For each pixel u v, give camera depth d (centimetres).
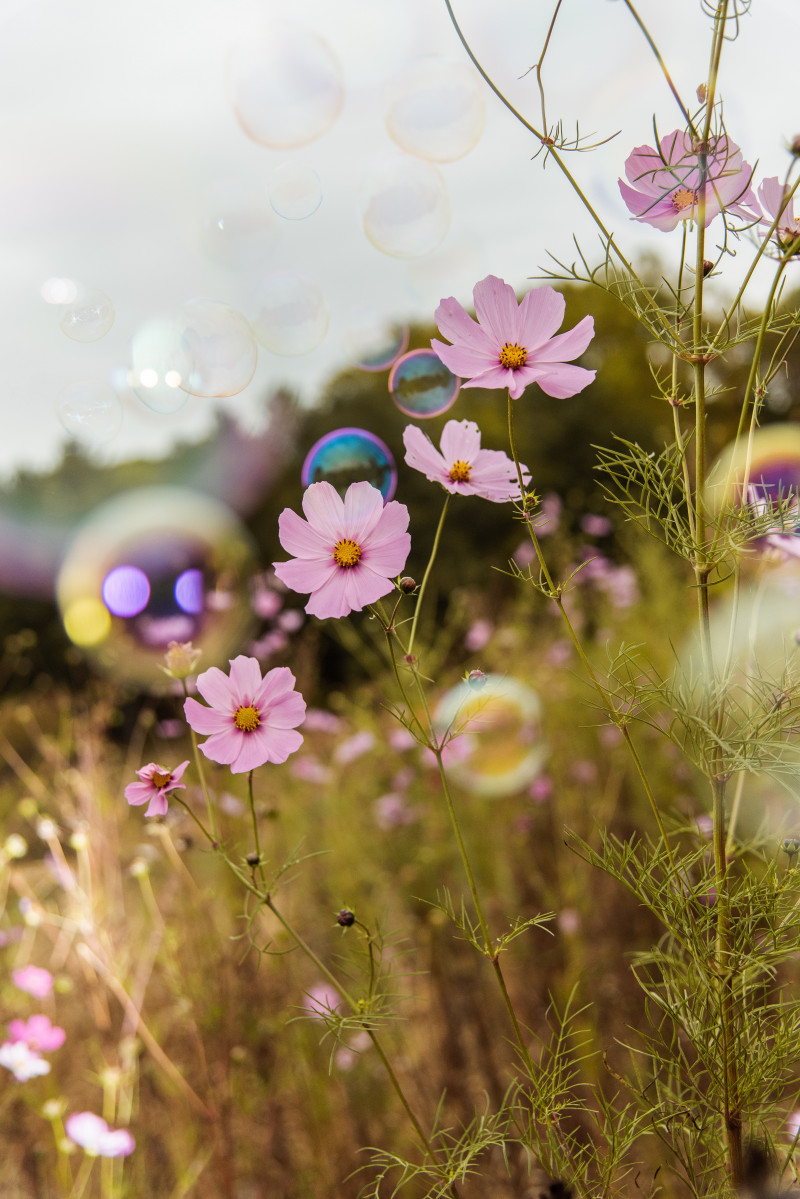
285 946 149
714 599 159
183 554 529
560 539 275
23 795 254
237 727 75
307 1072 138
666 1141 76
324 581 73
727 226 72
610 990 145
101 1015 142
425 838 182
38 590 627
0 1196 140
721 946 74
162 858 167
